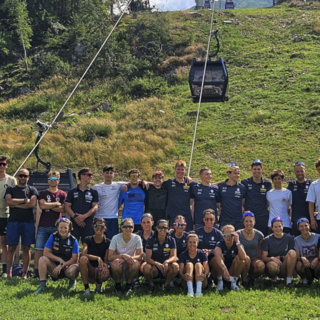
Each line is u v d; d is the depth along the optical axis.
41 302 7.84
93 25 40.97
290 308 7.54
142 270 8.60
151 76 34.19
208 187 9.95
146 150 22.00
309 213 9.67
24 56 40.50
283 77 28.77
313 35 36.38
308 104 24.52
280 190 9.94
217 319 7.07
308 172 18.48
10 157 21.64
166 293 8.49
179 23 42.62
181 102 27.81
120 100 30.42
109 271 8.53
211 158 20.98
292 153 20.20
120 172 20.61
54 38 42.66
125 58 36.59
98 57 36.34
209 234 9.13
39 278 9.43
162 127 24.47
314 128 21.97
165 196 10.17
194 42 38.53
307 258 9.06
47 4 47.94
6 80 37.22
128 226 8.65
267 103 25.66
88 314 7.31
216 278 8.81
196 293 8.27
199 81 13.76
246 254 8.97
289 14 43.28
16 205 9.85
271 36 37.84
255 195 10.01
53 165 21.38
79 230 9.88
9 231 9.90
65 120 27.27
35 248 9.92
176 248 8.87
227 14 44.56
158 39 38.84
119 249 8.78
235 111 25.41
